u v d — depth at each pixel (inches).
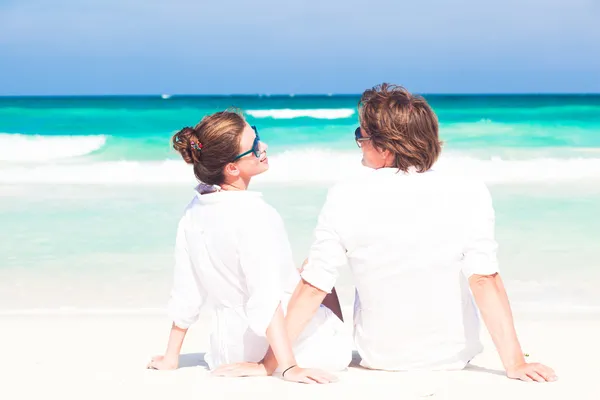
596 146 712.4
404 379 120.1
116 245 299.6
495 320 118.8
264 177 512.4
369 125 117.5
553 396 111.8
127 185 480.4
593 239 303.0
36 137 737.0
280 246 122.9
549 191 440.5
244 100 1800.0
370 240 117.9
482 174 530.9
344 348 126.6
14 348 163.0
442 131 819.4
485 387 115.8
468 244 117.5
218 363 130.7
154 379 126.3
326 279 119.1
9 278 248.8
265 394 113.1
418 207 116.6
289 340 119.6
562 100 1439.5
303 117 964.6
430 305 120.4
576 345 160.7
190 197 428.1
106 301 220.1
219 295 127.6
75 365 142.9
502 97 1600.6
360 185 118.3
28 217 363.6
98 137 749.3
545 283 238.8
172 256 279.9
